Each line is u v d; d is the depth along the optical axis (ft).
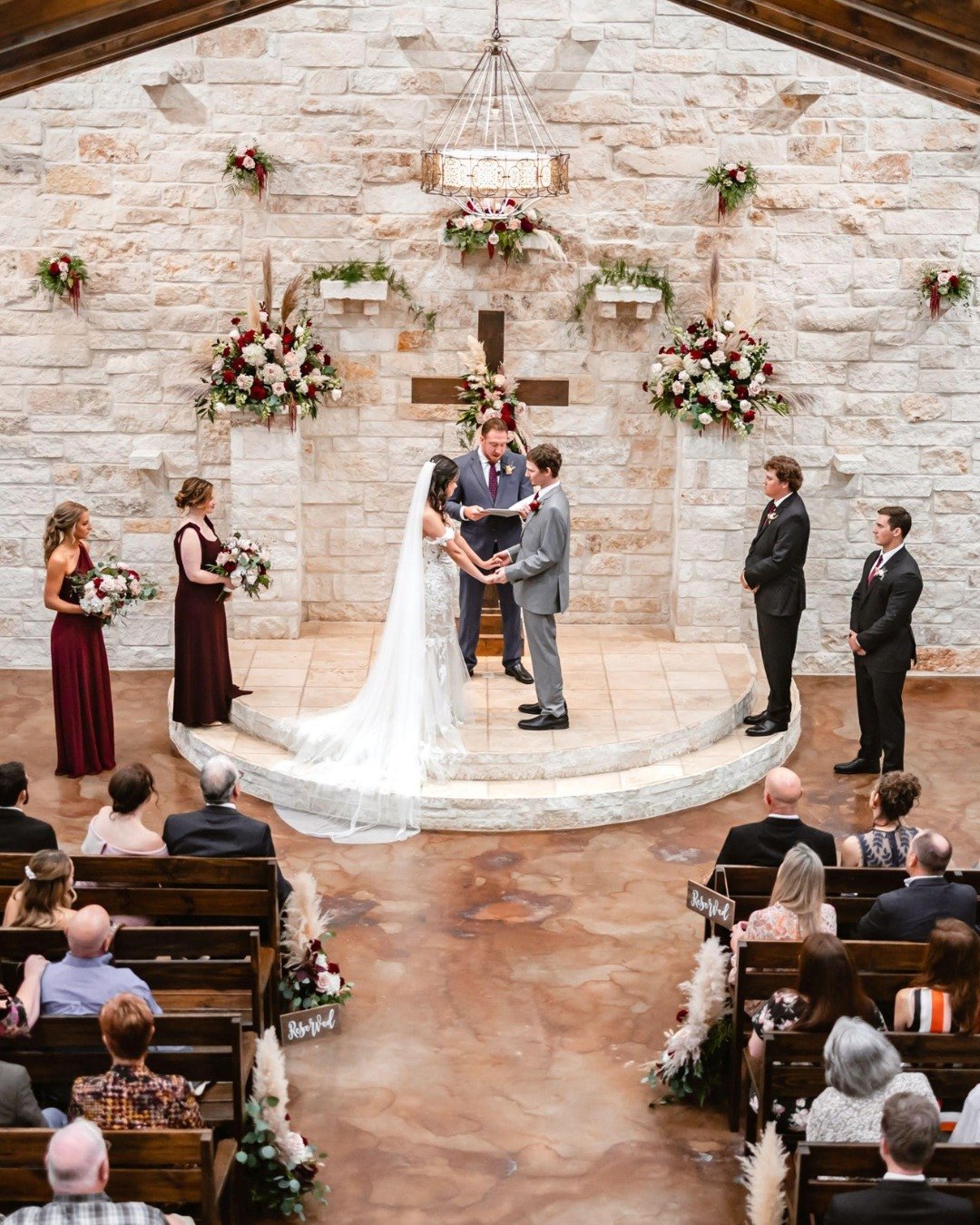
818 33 17.89
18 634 36.32
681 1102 19.61
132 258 34.19
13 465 35.27
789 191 34.32
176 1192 14.34
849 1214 13.05
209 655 30.55
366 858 26.78
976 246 34.65
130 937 18.43
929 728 33.60
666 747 29.66
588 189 34.30
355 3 33.06
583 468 35.91
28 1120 15.29
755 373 33.37
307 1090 19.72
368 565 36.40
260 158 33.37
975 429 35.76
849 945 18.15
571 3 33.24
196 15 18.30
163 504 35.65
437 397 35.01
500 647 34.24
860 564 36.47
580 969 22.99
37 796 28.94
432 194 33.53
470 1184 17.79
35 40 15.23
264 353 32.73
